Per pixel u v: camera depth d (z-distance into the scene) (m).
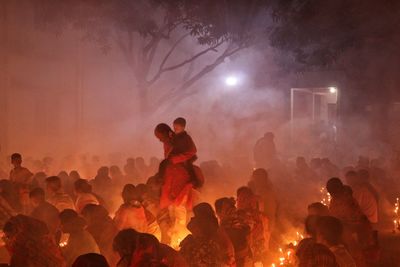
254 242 9.49
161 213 10.26
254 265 8.90
